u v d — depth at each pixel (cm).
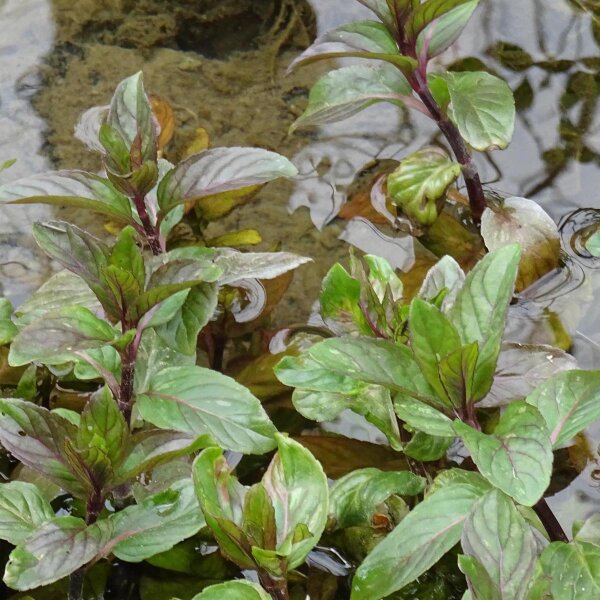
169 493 303
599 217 454
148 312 327
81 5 565
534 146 492
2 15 563
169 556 338
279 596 279
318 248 452
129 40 552
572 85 523
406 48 423
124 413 334
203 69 538
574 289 426
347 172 486
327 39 433
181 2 565
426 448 333
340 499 330
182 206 402
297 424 384
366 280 340
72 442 284
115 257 306
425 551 287
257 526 264
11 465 376
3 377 394
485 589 263
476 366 288
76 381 400
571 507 350
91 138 497
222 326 417
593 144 491
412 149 497
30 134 500
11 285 435
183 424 316
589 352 399
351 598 285
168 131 486
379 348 295
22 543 286
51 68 536
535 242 424
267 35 557
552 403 308
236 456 371
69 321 312
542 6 564
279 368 340
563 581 286
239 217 466
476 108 413
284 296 430
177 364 347
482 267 290
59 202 362
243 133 504
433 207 428
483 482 305
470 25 559
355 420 386
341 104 438
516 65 535
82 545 290
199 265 315
